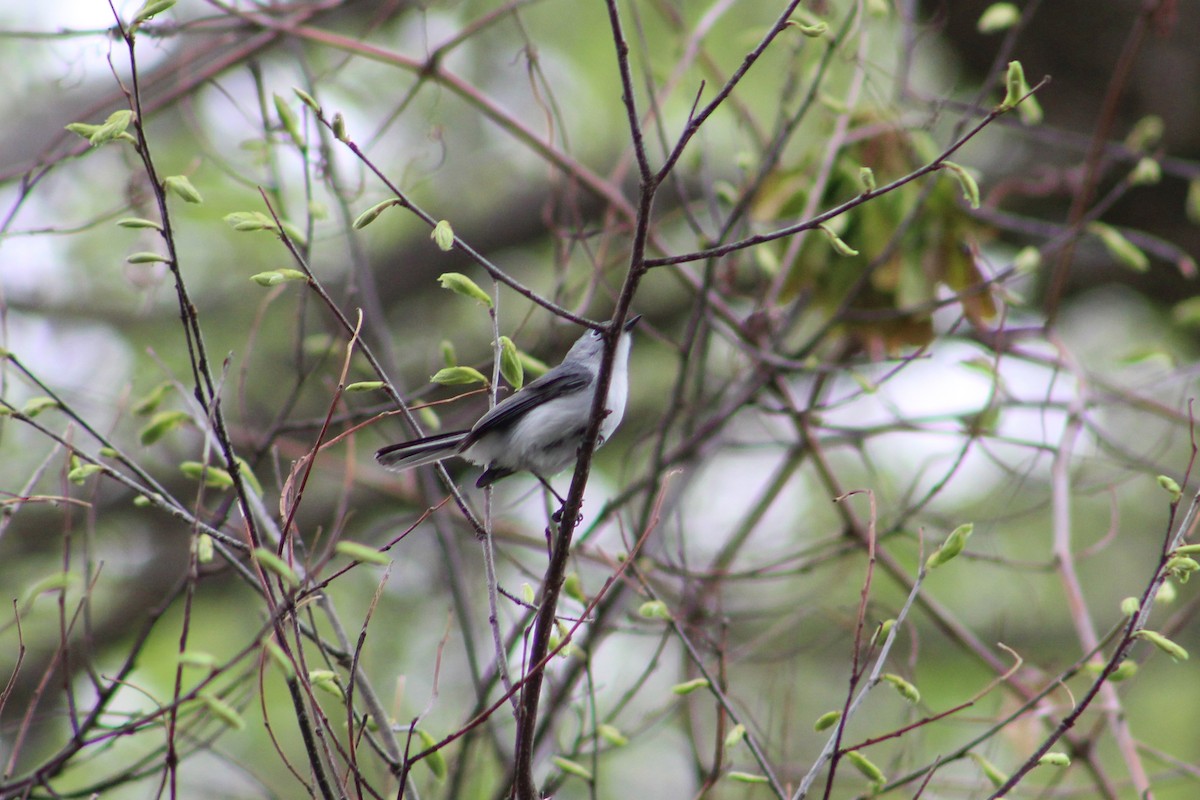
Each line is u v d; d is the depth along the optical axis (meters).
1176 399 14.20
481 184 17.47
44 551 15.22
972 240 10.01
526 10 15.39
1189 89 13.53
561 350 11.35
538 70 10.15
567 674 8.91
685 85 12.05
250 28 10.29
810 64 11.14
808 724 13.11
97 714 6.07
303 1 11.23
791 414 10.14
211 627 15.11
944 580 14.77
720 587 9.77
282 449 11.13
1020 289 15.22
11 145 14.52
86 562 6.42
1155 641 5.58
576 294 12.78
